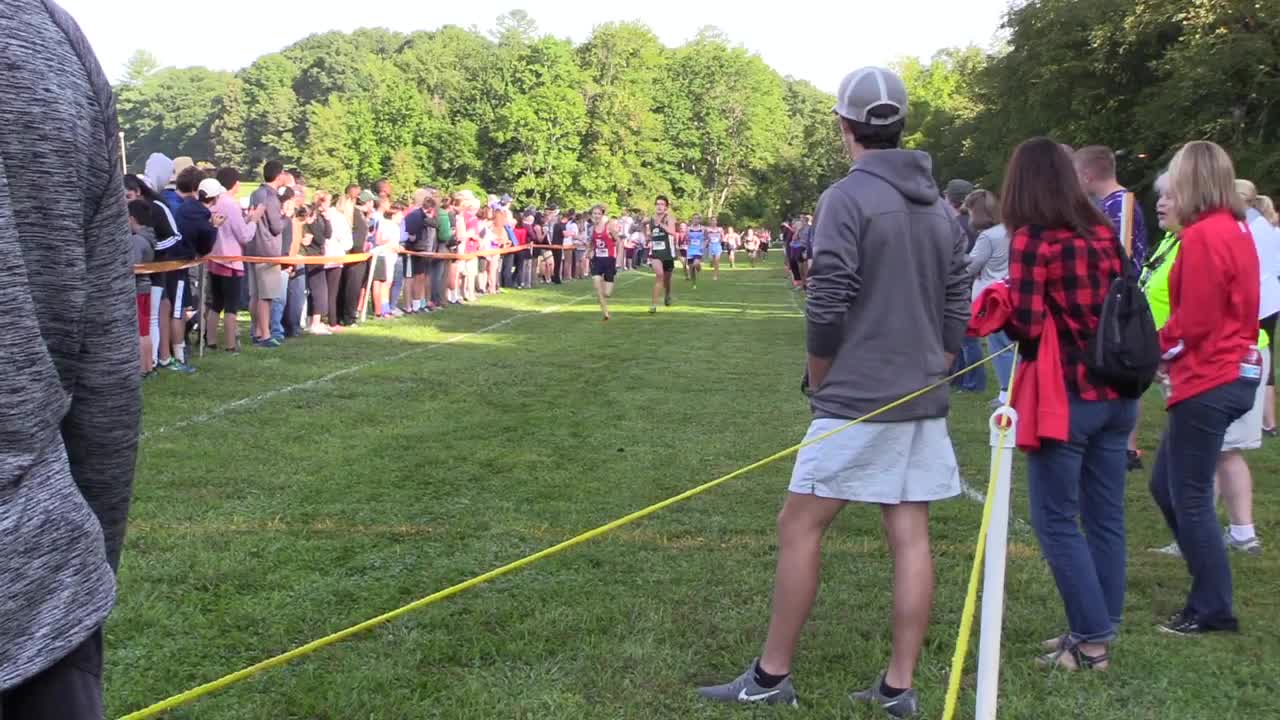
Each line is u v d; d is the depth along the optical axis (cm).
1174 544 529
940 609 436
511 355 1212
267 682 356
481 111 6800
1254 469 716
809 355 339
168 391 888
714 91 8619
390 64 9144
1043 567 490
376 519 547
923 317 333
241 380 962
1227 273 397
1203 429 406
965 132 4922
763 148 8825
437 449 712
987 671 240
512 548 505
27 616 123
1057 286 362
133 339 150
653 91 8075
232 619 408
